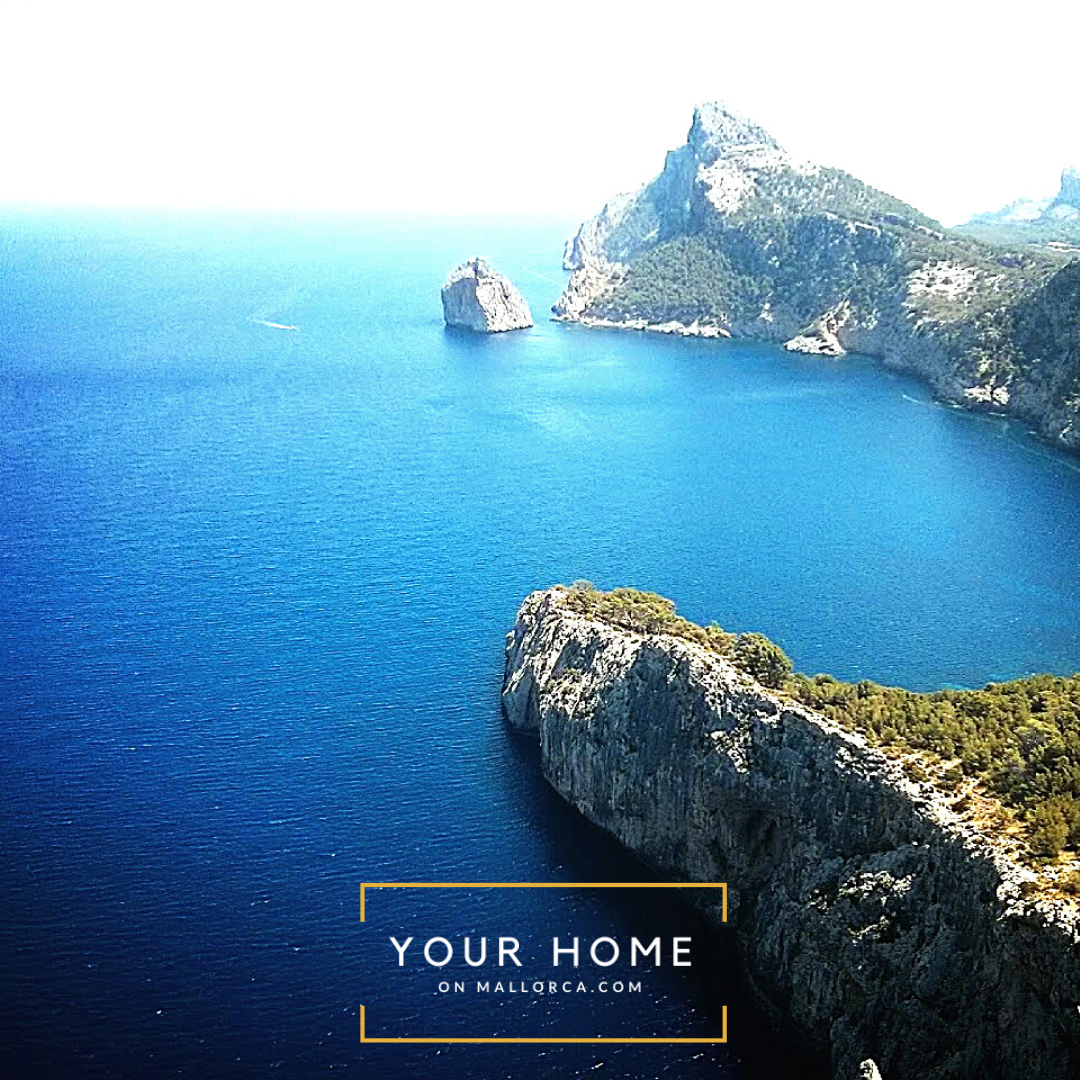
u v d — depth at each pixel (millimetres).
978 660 127875
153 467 196750
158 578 144375
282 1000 74500
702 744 87000
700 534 169000
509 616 134875
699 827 86688
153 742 104625
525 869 89250
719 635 98875
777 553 161500
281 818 93750
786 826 81562
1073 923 59656
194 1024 72250
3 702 111250
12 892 83875
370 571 148750
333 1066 69500
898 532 171500
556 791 99812
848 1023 71375
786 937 77562
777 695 86938
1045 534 171625
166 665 119812
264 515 171125
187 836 91000
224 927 80875
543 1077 69562
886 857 73625
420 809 96188
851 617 139000
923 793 73375
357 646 125625
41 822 92312
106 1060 69312
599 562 155500
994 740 78625
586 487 192500
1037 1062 60500
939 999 67062
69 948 78312
